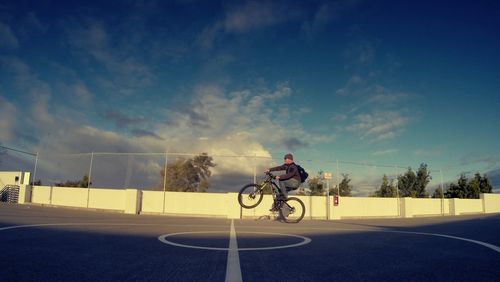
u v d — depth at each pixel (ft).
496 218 67.77
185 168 76.95
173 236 23.97
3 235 20.99
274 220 59.57
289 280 11.07
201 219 55.83
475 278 11.87
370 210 77.15
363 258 15.64
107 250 16.35
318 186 87.40
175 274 11.60
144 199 68.49
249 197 33.40
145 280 10.71
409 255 16.76
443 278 11.80
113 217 49.39
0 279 10.41
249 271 12.32
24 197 78.59
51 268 12.05
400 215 80.69
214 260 14.40
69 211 61.26
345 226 41.75
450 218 71.92
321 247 19.48
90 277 10.93
